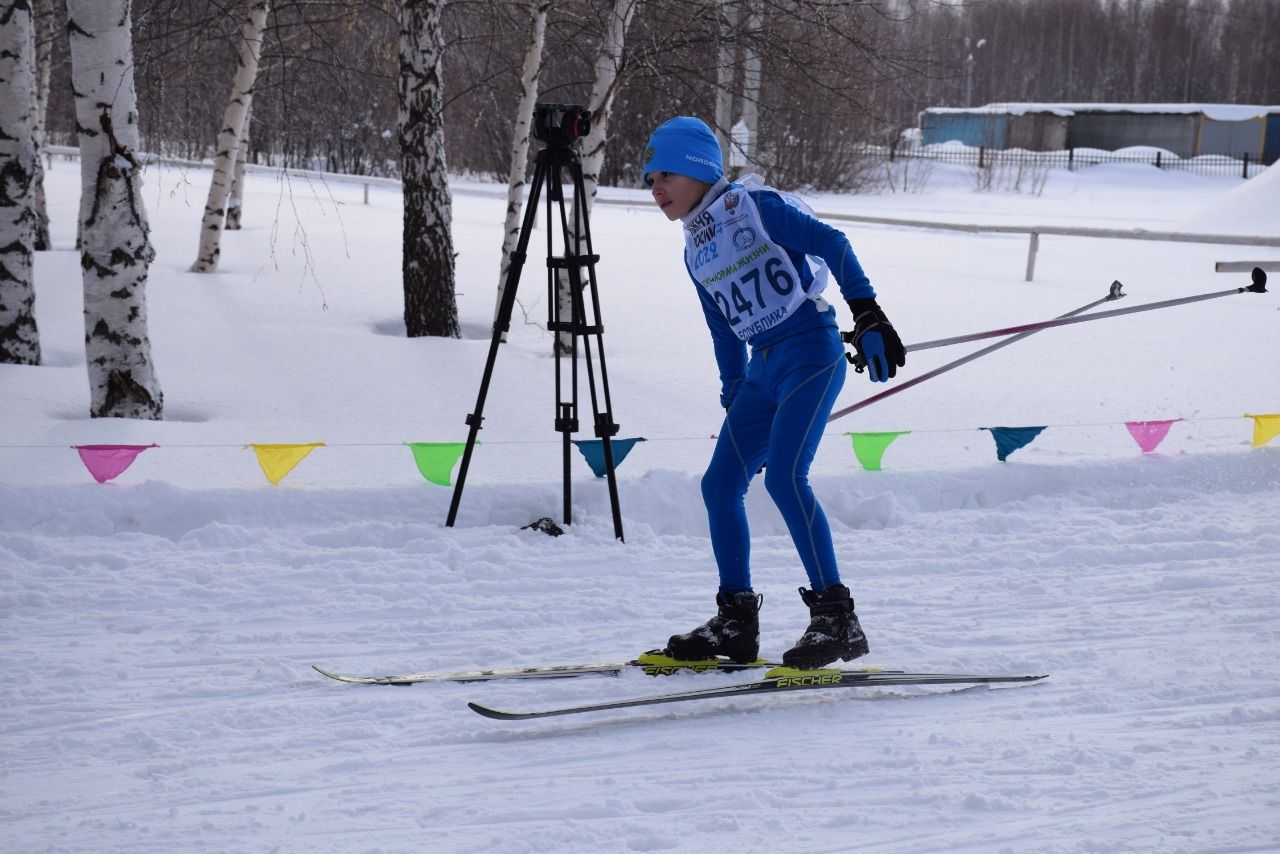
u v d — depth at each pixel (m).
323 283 14.38
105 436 7.02
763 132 16.83
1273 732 3.82
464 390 8.71
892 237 23.19
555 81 14.59
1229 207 24.11
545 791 3.41
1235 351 10.86
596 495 6.21
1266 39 85.75
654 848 3.09
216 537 5.61
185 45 13.41
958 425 7.93
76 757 3.58
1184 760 3.61
